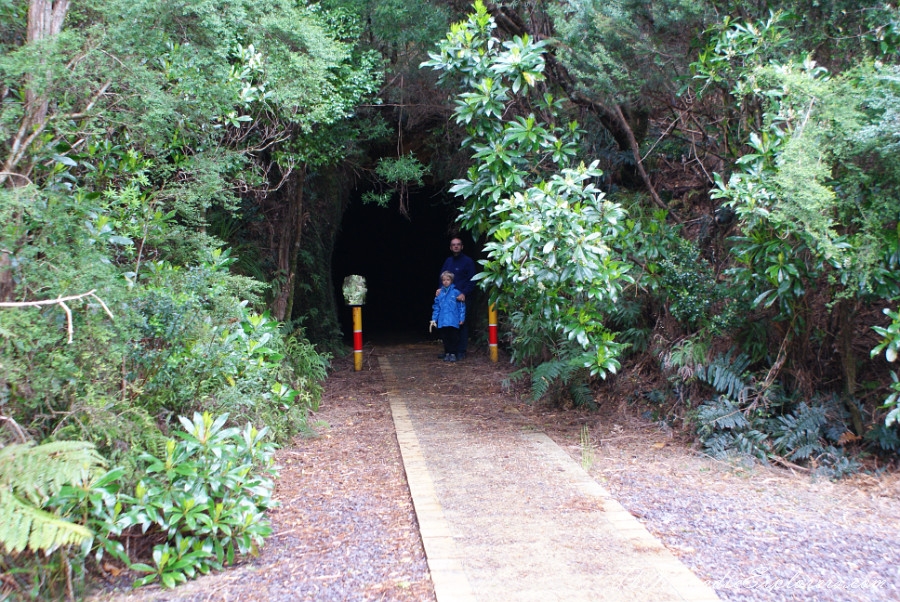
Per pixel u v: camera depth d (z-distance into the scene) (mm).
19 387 3340
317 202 10562
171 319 4336
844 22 5793
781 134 4980
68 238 3715
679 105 7090
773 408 5809
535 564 3535
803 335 5758
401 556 3734
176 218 5984
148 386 4246
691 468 5324
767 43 5684
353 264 19812
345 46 7105
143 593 3326
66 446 3035
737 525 4102
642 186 8516
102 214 4422
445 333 10844
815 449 5352
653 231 6691
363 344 13477
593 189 5633
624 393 7211
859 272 4793
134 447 3736
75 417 3543
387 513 4426
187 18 4520
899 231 4656
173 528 3646
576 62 6758
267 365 5789
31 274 3373
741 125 6367
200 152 5246
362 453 5895
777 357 5926
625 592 3209
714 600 3119
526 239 5500
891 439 5207
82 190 4039
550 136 6238
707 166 7656
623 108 7414
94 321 3549
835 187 4902
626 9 6312
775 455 5465
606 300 6320
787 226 4824
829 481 5039
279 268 8695
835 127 4758
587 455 5609
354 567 3602
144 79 3984
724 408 5781
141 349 4223
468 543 3828
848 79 5082
